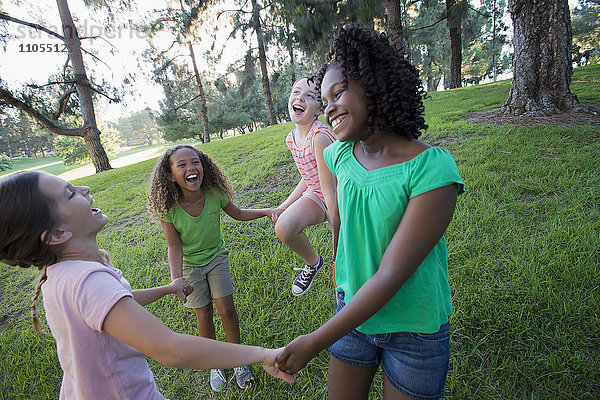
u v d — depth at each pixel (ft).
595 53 157.89
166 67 71.72
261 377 7.36
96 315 3.43
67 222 3.74
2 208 3.40
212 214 7.55
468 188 13.06
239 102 124.77
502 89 35.40
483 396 6.17
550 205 11.05
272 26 53.78
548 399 5.94
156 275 12.03
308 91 7.55
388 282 3.49
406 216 3.65
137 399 3.92
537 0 19.62
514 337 7.12
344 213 4.42
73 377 3.67
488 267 8.98
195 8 53.72
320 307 8.84
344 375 4.67
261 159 24.08
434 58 105.50
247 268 11.07
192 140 234.58
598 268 8.19
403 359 4.17
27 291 13.10
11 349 9.50
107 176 33.94
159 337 3.39
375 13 36.32
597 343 6.66
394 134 3.94
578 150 14.39
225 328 7.86
